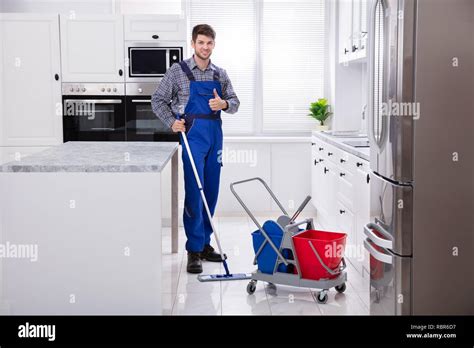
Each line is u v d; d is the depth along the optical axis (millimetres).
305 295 4031
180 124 4590
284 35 6840
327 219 5594
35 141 6055
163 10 6637
